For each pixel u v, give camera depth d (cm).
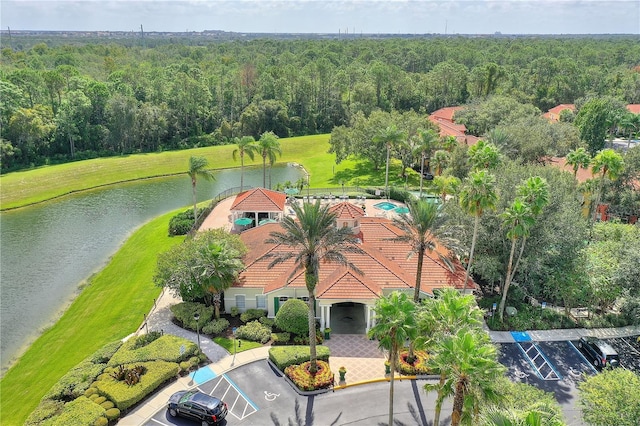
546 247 4238
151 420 3100
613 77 14512
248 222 6188
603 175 5491
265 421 3095
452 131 10156
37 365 3884
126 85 12769
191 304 4397
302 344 3934
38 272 5666
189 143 12631
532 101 13425
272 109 13262
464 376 2206
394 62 19088
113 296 4900
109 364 3569
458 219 4625
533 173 4675
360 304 4547
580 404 2834
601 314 4397
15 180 9012
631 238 4375
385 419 3111
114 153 11662
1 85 10662
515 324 4181
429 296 4122
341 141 9662
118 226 7294
